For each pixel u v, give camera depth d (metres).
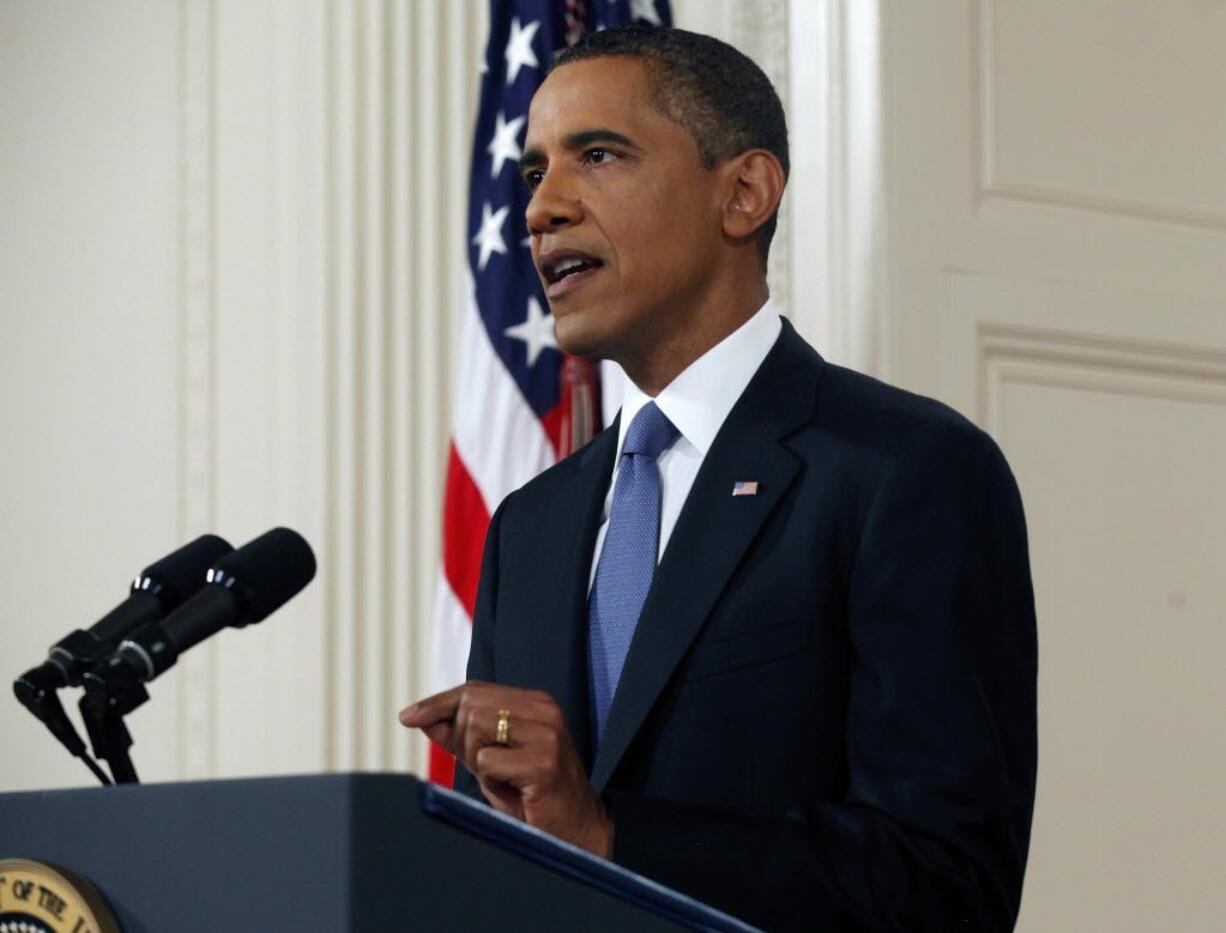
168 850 3.65
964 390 11.66
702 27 13.19
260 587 5.27
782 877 5.25
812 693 5.89
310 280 14.11
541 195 6.62
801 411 6.41
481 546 12.23
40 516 15.81
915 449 6.10
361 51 14.24
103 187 15.75
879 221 11.79
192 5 15.33
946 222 11.88
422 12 14.25
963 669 5.79
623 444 6.73
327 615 13.60
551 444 12.33
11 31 16.62
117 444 15.31
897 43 11.98
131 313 15.38
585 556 6.61
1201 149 12.89
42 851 3.84
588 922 3.76
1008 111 12.21
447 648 12.15
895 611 5.86
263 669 13.86
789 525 6.12
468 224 12.77
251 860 3.54
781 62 12.55
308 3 14.48
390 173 14.08
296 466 13.94
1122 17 12.73
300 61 14.44
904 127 11.90
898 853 5.41
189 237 15.04
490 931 3.60
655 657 6.00
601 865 3.79
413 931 3.48
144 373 15.20
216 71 15.11
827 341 11.98
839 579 6.01
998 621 5.99
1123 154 12.57
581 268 6.64
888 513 5.97
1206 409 12.44
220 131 14.99
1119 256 12.38
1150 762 11.74
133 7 15.77
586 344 6.66
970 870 5.56
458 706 4.99
